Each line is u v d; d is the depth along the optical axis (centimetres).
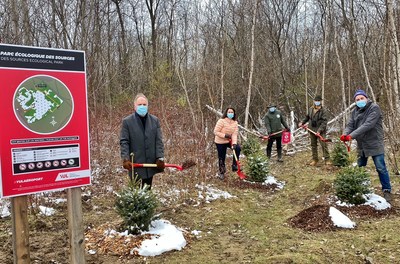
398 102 832
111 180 803
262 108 1906
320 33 2098
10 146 262
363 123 601
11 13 930
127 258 425
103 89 1509
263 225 557
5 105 259
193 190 721
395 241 460
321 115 995
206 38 1766
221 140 820
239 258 429
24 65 266
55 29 1167
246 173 853
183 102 1341
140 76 2105
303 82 1848
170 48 2400
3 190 261
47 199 645
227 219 579
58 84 283
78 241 308
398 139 800
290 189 787
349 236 485
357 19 1741
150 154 515
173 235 466
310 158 1116
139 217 457
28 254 283
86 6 1377
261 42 1995
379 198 596
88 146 303
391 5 902
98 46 1434
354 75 1684
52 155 283
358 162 638
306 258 410
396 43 881
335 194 640
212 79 1403
